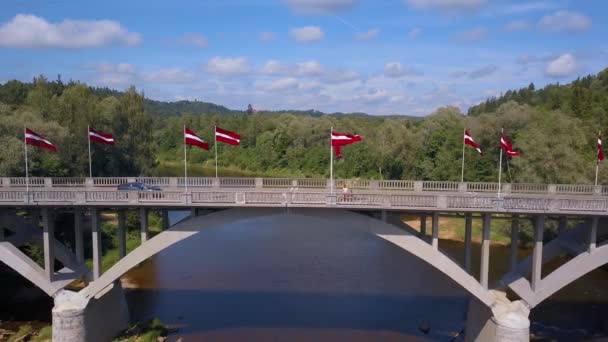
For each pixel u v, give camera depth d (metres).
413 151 65.19
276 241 47.84
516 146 50.72
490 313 23.48
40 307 31.47
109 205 23.58
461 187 27.94
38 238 26.70
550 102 78.38
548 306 32.03
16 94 80.75
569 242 24.86
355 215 23.58
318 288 35.22
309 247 45.81
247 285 35.75
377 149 68.75
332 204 22.61
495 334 22.81
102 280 24.59
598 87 93.38
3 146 36.69
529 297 23.33
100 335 25.53
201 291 34.53
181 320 29.80
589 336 27.75
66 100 55.78
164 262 41.06
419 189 28.08
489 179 58.06
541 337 27.61
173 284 35.94
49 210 24.70
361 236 50.00
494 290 24.39
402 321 29.77
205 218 24.14
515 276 24.08
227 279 36.97
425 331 28.34
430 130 66.81
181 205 23.22
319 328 28.69
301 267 39.97
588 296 33.81
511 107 61.75
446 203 22.28
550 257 25.31
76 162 50.94
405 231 23.36
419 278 37.50
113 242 43.06
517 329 22.14
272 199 22.83
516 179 45.72
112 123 60.41
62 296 24.61
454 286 35.81
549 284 23.12
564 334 28.00
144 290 34.72
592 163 43.75
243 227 53.59
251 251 44.34
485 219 23.11
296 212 23.88
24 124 41.53
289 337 27.48
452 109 71.62
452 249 44.47
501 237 47.09
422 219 24.61
